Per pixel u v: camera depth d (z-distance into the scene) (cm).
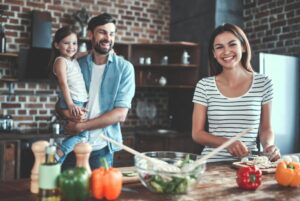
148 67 475
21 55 374
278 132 364
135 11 479
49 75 381
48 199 108
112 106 217
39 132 371
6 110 396
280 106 365
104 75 218
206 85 203
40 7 415
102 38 213
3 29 385
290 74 373
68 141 210
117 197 118
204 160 121
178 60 474
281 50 411
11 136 339
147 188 129
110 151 215
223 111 196
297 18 391
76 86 220
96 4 452
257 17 441
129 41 475
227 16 438
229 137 195
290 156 179
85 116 213
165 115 495
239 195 125
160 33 496
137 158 124
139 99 480
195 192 127
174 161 137
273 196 125
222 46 192
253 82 196
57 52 269
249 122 192
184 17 478
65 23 431
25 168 348
